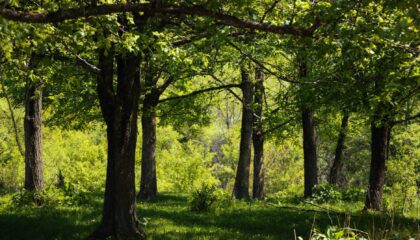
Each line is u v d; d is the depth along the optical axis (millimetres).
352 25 8133
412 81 9828
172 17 9852
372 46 7699
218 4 6855
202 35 9977
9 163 43031
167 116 25859
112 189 12078
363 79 11109
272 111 24594
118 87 12000
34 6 7797
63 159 43688
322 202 20719
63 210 16672
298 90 13789
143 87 20422
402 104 11328
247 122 25719
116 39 8617
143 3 6461
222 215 16500
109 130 12148
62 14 6184
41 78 11852
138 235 11875
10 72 10945
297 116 24812
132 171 12094
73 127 27375
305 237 12070
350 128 27375
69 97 21750
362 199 22406
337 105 12445
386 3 6988
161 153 50812
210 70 18141
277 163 59344
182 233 12477
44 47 7504
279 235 12406
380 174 18094
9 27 6203
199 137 62844
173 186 50500
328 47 7652
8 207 17344
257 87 26047
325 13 7113
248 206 19281
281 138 30453
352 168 50594
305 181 23375
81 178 43500
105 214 12070
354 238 5887
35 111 19156
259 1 8859
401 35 7484
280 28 7238
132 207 12031
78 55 10289
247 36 13438
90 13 6297
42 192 18562
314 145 23344
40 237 11922
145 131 24141
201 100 25969
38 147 19219
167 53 9203
